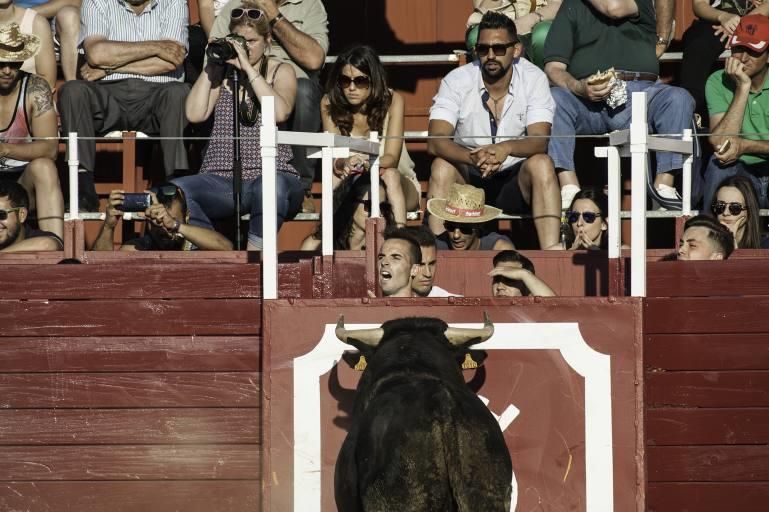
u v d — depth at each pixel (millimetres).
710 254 23016
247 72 27781
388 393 16672
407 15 36344
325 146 22016
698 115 32156
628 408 20406
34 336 21328
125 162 31344
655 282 21391
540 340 20469
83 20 30984
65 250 25125
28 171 28250
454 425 15984
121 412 21266
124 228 31984
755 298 21312
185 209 26906
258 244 27266
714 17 32750
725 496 21219
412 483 15875
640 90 30438
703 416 21281
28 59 30703
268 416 20578
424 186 35031
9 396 21297
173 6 31188
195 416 21203
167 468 21219
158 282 21328
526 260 24359
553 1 33719
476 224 27828
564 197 29328
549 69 30859
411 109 35562
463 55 33344
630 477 20359
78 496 21219
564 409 20438
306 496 20484
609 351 20453
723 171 29125
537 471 20406
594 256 26016
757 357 21312
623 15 30469
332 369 20547
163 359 21266
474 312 20500
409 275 21781
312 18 31547
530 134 28688
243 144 28047
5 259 25172
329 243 23344
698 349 21312
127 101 30109
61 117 29797
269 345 20625
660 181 29438
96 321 21328
